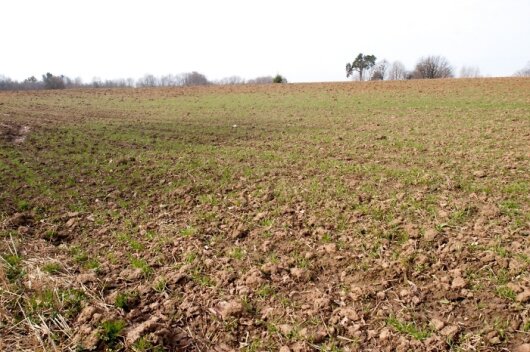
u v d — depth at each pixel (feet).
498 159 26.99
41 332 11.89
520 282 12.82
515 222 16.81
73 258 16.24
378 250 15.60
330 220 18.52
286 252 16.25
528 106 53.21
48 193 23.00
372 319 12.25
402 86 92.53
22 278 14.49
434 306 12.57
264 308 13.08
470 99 65.05
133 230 18.69
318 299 13.10
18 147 32.71
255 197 21.98
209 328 12.32
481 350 10.77
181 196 22.86
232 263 15.66
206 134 41.06
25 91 105.19
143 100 82.58
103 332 11.60
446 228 16.83
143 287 14.25
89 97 88.69
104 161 29.45
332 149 33.12
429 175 23.86
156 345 11.28
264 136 39.93
